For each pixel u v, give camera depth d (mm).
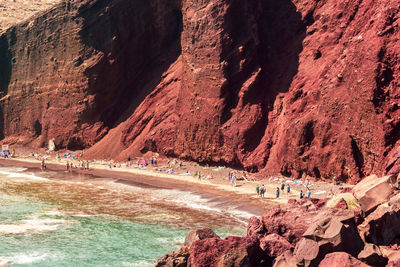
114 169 78188
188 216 46156
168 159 77562
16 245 36875
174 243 37625
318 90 59969
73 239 38688
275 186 57250
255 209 47281
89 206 51094
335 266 22125
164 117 81688
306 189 53406
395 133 46688
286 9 74250
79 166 81750
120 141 87062
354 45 53594
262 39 72625
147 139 81000
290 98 64000
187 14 74688
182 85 76062
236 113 67688
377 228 26672
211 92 69938
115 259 34000
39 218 45594
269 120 66312
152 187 62000
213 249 26219
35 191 60188
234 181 60031
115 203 52812
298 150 57875
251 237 27031
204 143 70750
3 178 70938
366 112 49438
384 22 49750
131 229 41750
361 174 50750
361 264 21891
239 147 66125
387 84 47875
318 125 56312
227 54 69750
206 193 56375
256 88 68000
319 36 66625
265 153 64125
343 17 63781
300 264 24406
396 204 27562
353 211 26062
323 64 62906
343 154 52406
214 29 70188
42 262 33281
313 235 24172
